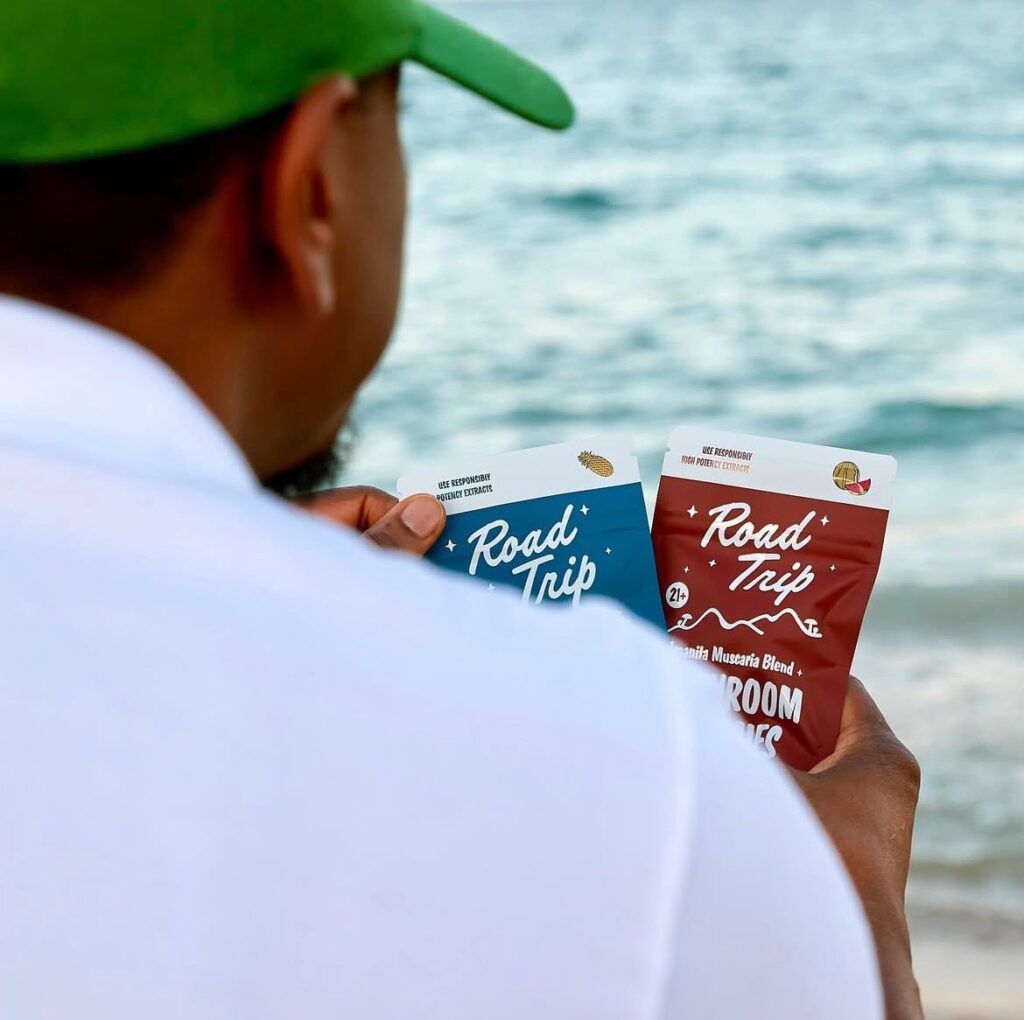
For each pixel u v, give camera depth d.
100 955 0.55
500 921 0.56
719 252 11.22
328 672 0.56
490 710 0.57
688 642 1.20
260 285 0.62
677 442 1.23
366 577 0.59
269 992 0.55
